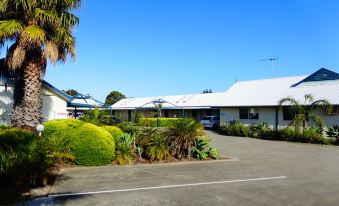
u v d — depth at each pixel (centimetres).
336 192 1012
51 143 1112
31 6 1465
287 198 932
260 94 3562
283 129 2873
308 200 916
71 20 1586
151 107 4834
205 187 1038
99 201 856
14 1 1445
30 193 907
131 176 1181
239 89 3956
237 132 3234
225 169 1376
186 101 4944
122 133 1579
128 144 1517
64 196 894
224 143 2533
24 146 968
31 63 1464
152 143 1553
